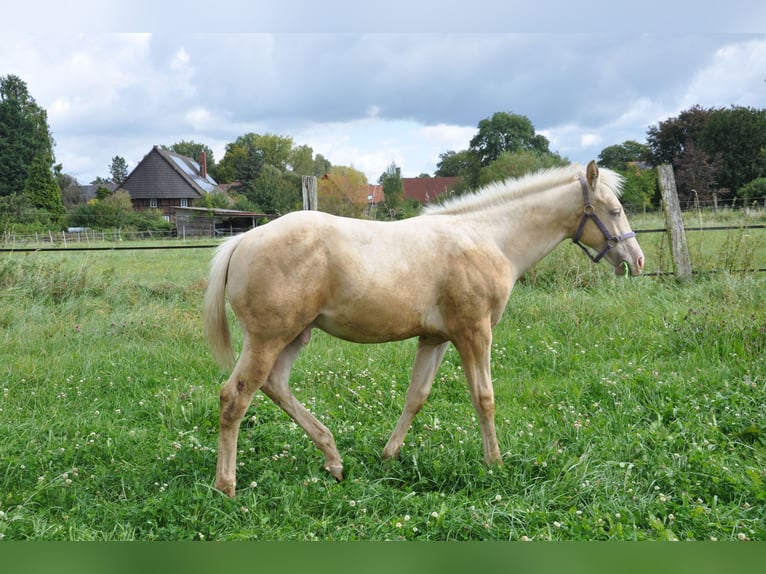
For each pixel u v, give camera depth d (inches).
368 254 129.8
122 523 114.3
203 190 2217.0
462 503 121.0
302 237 125.9
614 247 158.4
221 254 133.2
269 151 2967.5
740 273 314.7
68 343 248.7
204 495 122.9
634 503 123.8
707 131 1577.3
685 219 507.8
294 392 198.1
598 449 147.7
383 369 217.6
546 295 299.1
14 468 135.9
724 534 110.6
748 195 1176.8
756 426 154.6
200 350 243.1
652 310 265.6
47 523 114.7
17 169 1996.8
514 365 220.7
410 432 165.6
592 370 204.2
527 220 152.9
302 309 126.8
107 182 3690.9
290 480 136.5
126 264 514.0
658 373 193.8
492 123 1891.0
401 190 1520.7
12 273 323.3
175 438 160.6
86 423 167.2
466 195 155.5
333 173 1475.1
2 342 244.7
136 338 260.5
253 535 108.3
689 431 152.7
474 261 139.1
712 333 220.7
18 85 2055.9
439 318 140.7
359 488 128.4
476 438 156.9
